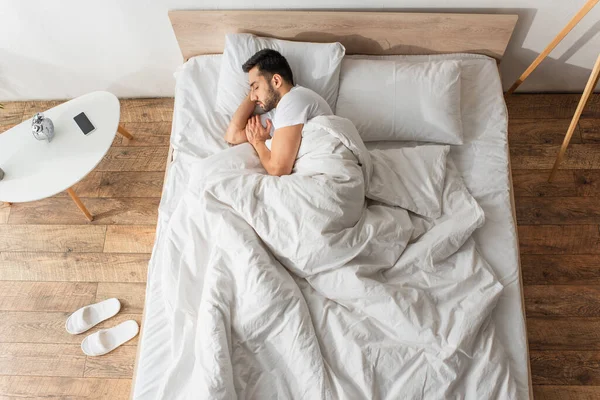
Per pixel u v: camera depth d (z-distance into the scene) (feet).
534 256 7.24
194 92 7.06
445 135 6.49
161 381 5.28
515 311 5.55
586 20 6.90
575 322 6.83
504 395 5.01
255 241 5.48
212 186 5.73
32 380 6.91
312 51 6.76
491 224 6.06
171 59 7.97
